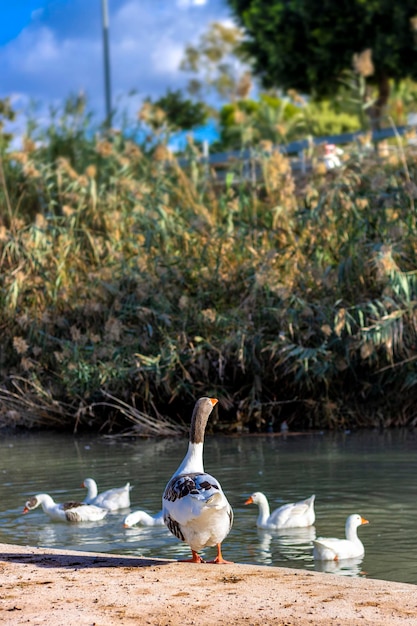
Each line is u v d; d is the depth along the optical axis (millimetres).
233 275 18734
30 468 14227
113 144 24141
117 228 20562
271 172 20625
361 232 17906
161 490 12242
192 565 7410
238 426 17703
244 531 10102
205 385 18016
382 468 13062
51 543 9750
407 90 34875
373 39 32562
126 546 9516
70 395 18469
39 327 19375
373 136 23719
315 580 6848
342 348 17406
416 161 18922
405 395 17656
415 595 6344
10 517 11109
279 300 18047
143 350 18531
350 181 18828
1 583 6812
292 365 17359
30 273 20297
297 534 9898
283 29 34281
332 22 33125
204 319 18031
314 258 18438
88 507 10906
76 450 15938
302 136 31719
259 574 7070
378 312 17266
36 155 24141
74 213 21016
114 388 18375
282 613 5914
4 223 21938
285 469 13289
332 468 13211
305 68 34781
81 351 18469
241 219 20188
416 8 31375
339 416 17859
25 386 19062
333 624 5664
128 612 6000
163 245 19812
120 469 13875
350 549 8844
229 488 12141
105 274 18938
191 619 5828
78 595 6434
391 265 16109
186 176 22453
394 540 9383
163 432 17547
